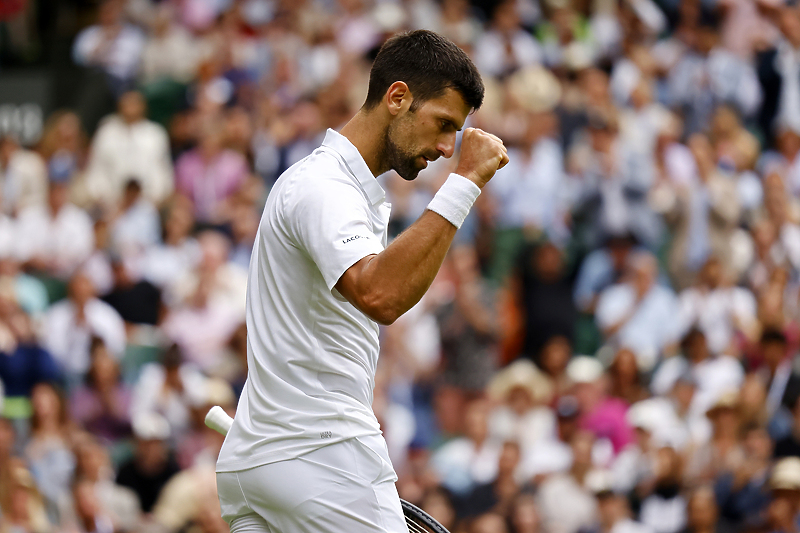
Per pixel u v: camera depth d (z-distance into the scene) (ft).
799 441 85.71
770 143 137.28
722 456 86.07
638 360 100.89
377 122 32.32
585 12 145.28
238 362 100.83
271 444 31.76
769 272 116.16
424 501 84.02
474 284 101.65
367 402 32.68
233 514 33.24
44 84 155.43
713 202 118.52
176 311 105.60
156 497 86.22
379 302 29.30
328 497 31.35
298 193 31.22
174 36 147.64
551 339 107.55
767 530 78.38
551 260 110.32
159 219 121.60
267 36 144.87
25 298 109.40
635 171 119.14
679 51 141.28
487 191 116.78
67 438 89.15
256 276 32.91
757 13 142.20
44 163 132.87
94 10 169.27
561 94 130.11
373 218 32.58
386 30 140.05
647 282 106.42
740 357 96.84
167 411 92.43
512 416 92.73
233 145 129.39
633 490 85.56
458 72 31.65
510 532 81.71
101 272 115.85
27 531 81.00
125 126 130.00
